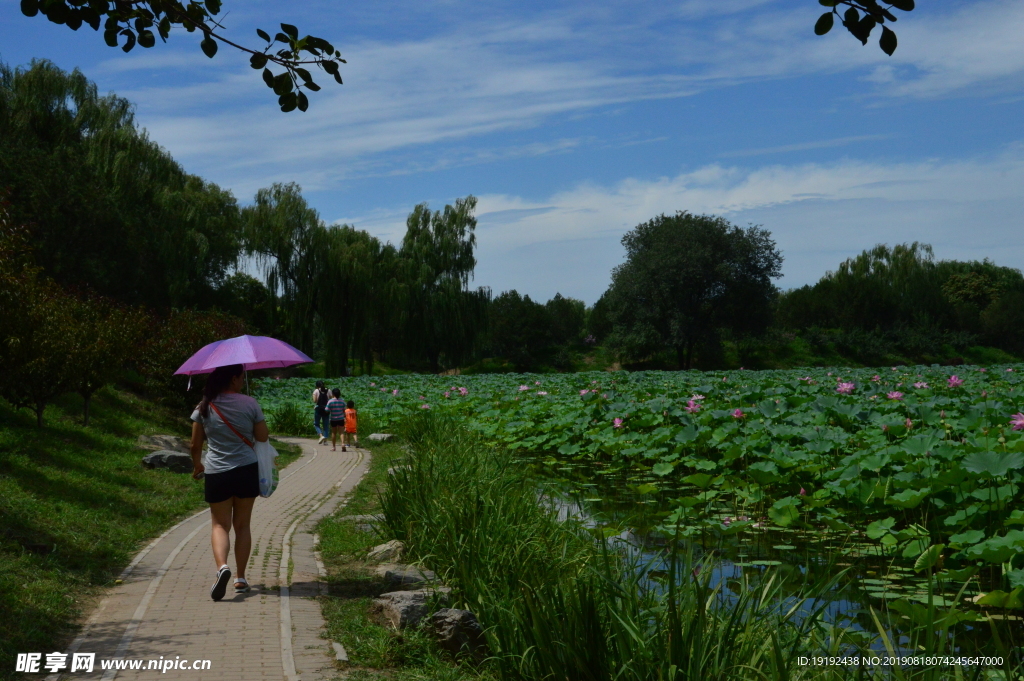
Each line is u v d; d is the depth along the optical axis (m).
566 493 11.37
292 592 5.70
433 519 6.86
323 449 17.78
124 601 5.41
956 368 39.59
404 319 51.34
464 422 20.50
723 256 62.22
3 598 4.96
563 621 4.32
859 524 8.50
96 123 34.62
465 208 52.56
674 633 3.93
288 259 43.88
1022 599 5.53
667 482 11.95
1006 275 102.06
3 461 9.29
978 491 7.35
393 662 4.47
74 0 4.48
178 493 10.06
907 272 82.81
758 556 7.64
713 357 67.19
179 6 4.54
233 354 5.88
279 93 4.68
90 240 30.33
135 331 17.84
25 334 11.27
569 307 79.94
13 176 28.53
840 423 12.94
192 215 38.84
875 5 3.55
